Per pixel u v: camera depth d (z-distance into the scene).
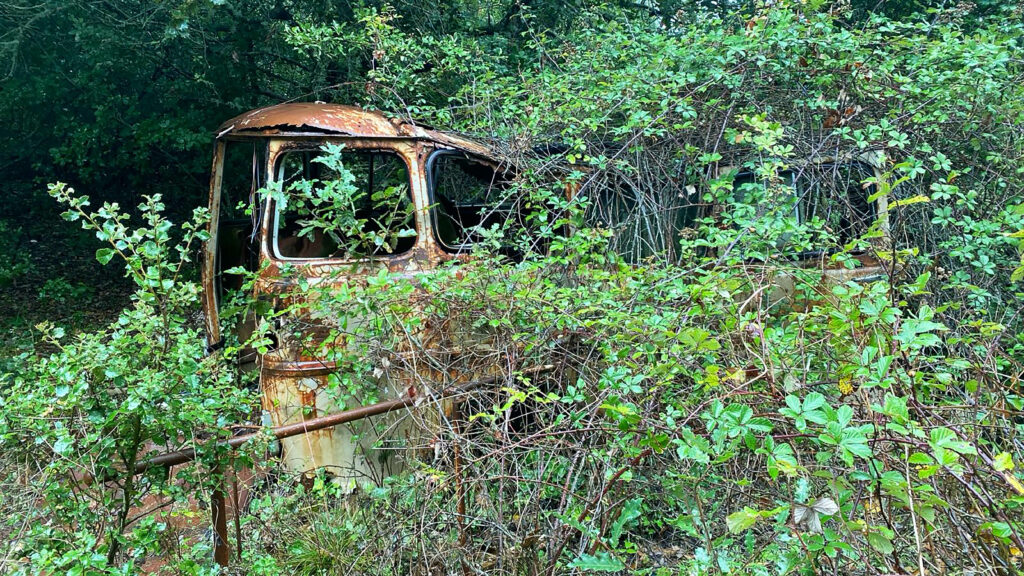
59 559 2.16
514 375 3.09
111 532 2.38
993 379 2.70
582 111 4.99
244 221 5.40
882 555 2.03
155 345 2.50
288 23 8.54
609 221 4.61
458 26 8.51
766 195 3.95
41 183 10.99
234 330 4.67
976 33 5.41
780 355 2.53
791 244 3.76
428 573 2.78
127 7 8.61
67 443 2.24
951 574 2.09
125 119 9.33
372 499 3.39
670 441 2.25
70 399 2.28
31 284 9.15
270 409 3.79
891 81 4.80
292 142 4.03
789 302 3.78
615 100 4.84
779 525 2.09
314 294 3.73
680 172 4.84
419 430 3.63
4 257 9.37
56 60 9.06
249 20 8.55
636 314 3.16
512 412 3.42
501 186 4.86
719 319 2.93
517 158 4.52
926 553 2.18
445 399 3.38
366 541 3.08
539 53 6.85
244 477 3.66
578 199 4.34
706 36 5.06
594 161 4.38
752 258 3.77
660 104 4.53
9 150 10.27
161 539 2.71
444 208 5.66
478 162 4.59
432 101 6.66
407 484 3.14
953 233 4.62
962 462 2.07
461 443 2.96
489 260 3.56
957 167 4.80
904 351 2.17
